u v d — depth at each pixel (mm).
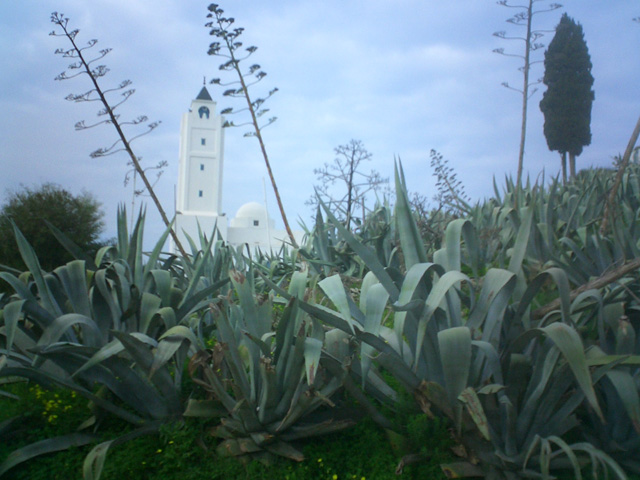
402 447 4004
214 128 38750
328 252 8852
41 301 4582
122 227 5535
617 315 4184
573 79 25094
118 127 7477
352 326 3426
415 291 3947
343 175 10336
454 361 3596
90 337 4566
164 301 4883
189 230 33250
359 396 3979
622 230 5488
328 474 3984
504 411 3832
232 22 10109
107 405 4203
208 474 3984
